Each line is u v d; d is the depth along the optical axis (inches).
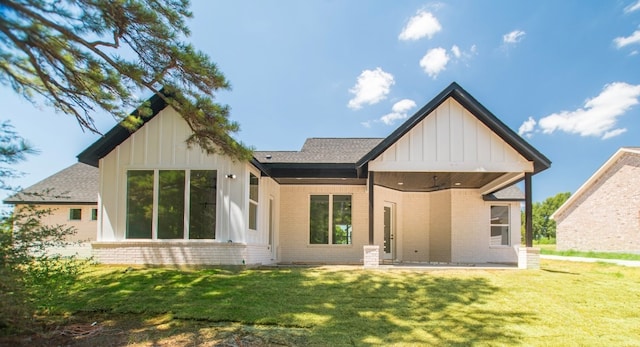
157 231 427.5
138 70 273.9
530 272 412.2
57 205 744.3
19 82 225.0
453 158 438.9
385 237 627.8
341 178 516.7
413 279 372.5
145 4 271.6
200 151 434.0
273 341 227.9
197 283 344.5
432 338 237.8
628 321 273.0
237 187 430.9
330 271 409.4
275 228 575.5
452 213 625.3
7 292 193.8
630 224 868.6
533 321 269.7
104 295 305.6
